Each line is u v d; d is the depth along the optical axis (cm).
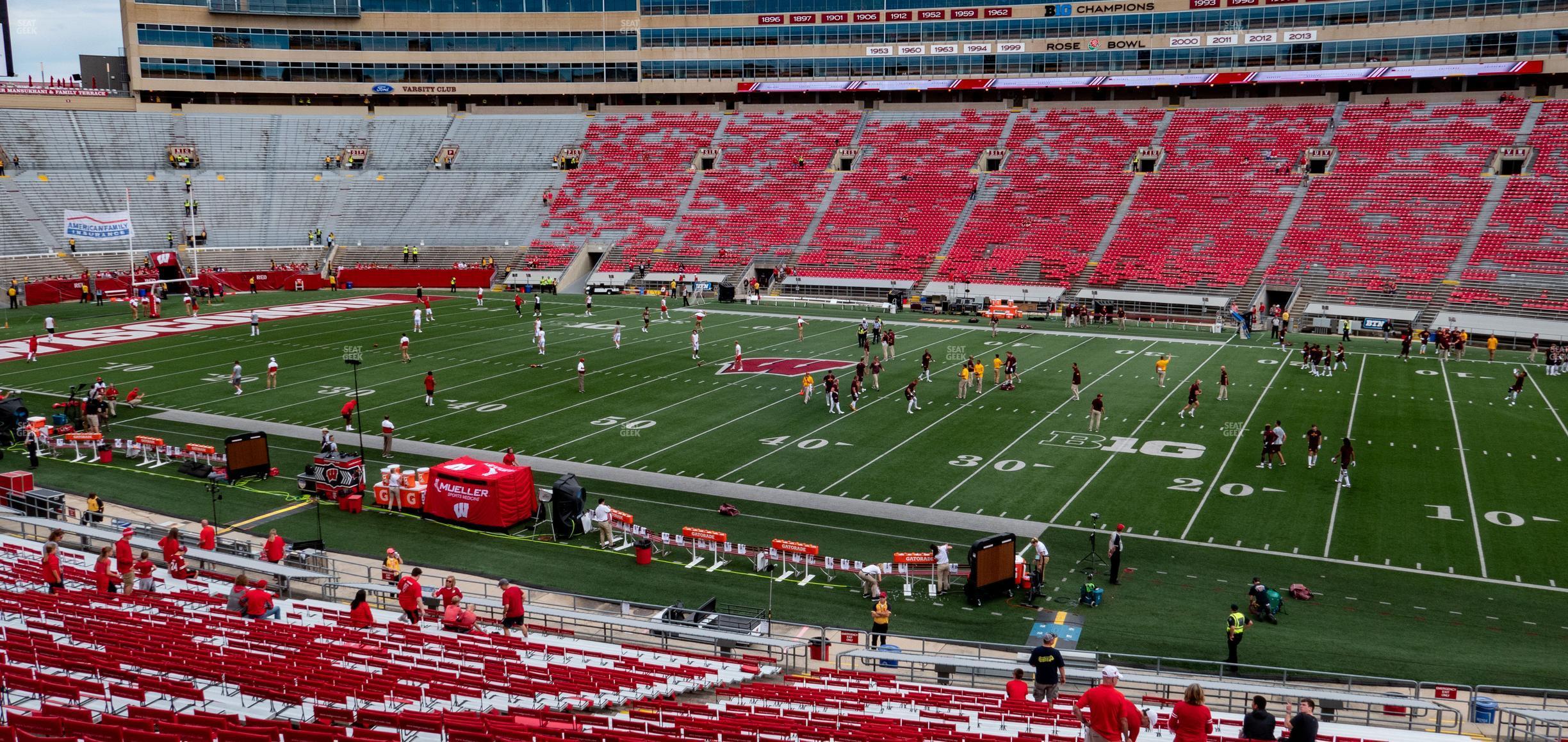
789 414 3619
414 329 5438
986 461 3047
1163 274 6322
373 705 1272
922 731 1307
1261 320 5806
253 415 3594
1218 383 4122
